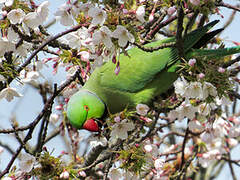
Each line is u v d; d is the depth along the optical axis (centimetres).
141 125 1005
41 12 933
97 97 1081
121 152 944
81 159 1252
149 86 1125
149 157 989
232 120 1241
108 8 873
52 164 952
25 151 994
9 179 951
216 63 1010
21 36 959
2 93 999
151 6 976
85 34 848
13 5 909
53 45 1053
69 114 1045
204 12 814
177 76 1146
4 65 978
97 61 888
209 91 908
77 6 888
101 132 1016
